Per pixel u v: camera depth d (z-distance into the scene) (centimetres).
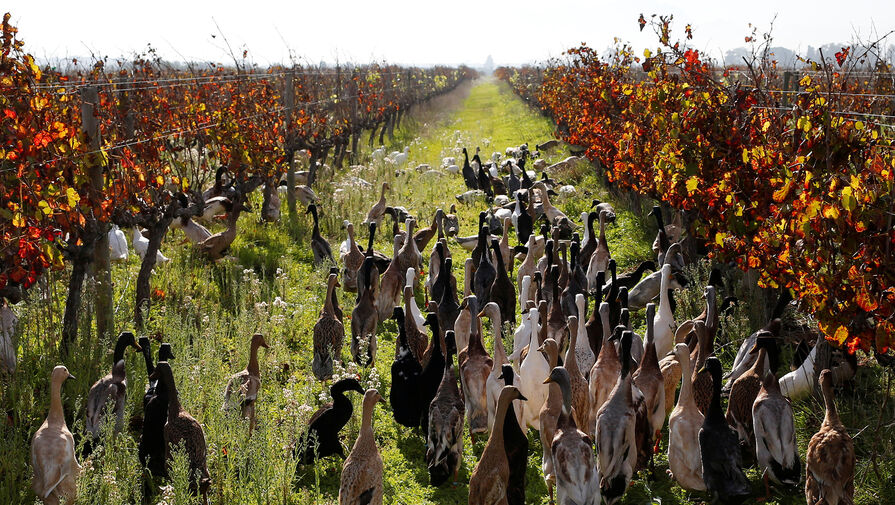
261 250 1709
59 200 916
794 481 752
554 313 1078
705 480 749
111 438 767
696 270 1290
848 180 732
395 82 4303
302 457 841
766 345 804
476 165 2880
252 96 1959
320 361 1039
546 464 782
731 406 841
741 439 830
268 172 1828
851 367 934
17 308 1096
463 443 937
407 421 944
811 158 817
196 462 751
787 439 748
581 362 970
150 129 1377
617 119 1869
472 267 1390
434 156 3319
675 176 1138
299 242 1822
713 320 982
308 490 819
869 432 867
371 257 1292
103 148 1048
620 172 1614
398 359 956
